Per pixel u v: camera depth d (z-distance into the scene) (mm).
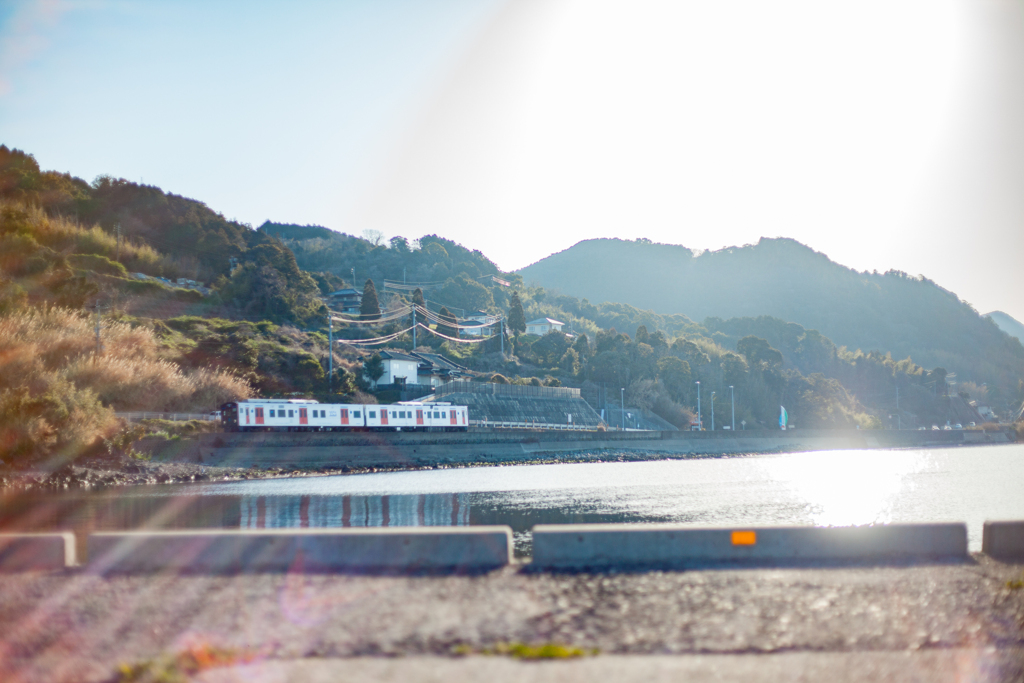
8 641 11352
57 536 16453
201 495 53688
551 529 15891
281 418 81125
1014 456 120188
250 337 113812
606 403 156500
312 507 44719
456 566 15703
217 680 9383
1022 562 15922
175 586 14398
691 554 16094
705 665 9891
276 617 12250
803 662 10047
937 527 16516
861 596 13406
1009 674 9695
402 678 9383
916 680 9414
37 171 157375
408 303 189750
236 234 171625
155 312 120000
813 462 105500
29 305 89125
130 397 79438
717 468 90000
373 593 13672
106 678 9680
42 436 61625
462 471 85438
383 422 92188
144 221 162375
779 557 16219
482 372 152000
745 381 188000
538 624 11750
